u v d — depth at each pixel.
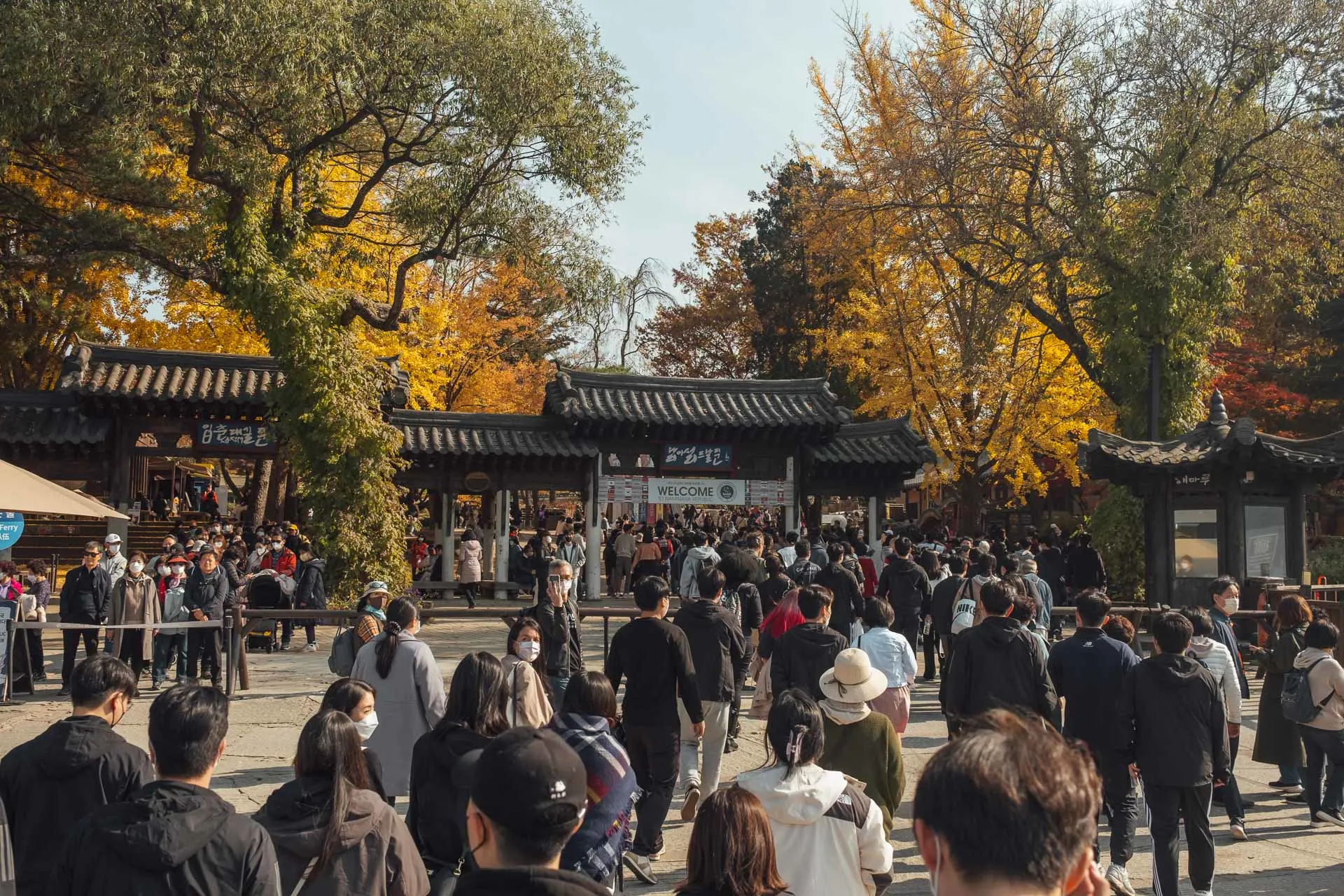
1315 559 21.94
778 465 24.67
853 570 14.48
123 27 16.78
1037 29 24.77
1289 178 23.22
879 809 4.29
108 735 4.16
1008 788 1.66
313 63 18.05
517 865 2.68
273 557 18.06
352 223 27.02
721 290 48.28
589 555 23.86
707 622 7.68
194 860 3.13
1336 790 7.86
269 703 12.41
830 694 5.25
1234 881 6.73
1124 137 23.36
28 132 20.25
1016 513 40.56
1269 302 25.23
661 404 24.14
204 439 21.78
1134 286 22.39
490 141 20.42
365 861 3.70
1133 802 6.32
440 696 6.52
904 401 29.64
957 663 6.87
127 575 13.34
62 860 3.19
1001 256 26.17
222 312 29.09
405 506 21.55
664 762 6.82
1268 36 22.50
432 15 18.86
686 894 3.21
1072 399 28.94
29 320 29.19
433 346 31.73
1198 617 7.42
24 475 9.59
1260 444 16.16
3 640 12.47
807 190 30.83
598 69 20.61
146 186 23.23
